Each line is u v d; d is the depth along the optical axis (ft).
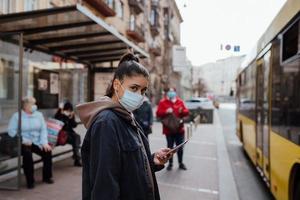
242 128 40.91
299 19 14.65
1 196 19.89
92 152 7.13
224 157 36.17
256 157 27.30
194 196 22.11
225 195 22.52
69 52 33.45
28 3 46.57
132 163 7.24
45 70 33.94
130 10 111.45
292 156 15.14
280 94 17.98
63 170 26.61
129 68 7.59
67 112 28.12
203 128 68.03
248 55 36.17
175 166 30.96
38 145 22.74
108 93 8.05
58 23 23.61
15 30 24.12
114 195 6.85
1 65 25.32
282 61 17.75
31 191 21.01
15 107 24.56
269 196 23.48
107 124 7.13
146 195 7.39
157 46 158.20
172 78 202.49
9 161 21.57
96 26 24.85
